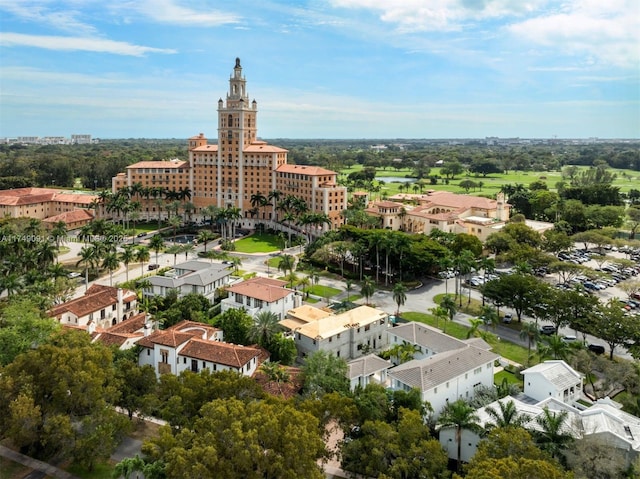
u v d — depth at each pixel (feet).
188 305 437.17
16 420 222.69
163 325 415.23
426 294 549.54
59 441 232.32
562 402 283.59
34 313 324.19
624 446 238.07
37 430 235.40
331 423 287.07
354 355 392.68
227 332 378.32
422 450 224.74
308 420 219.20
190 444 204.13
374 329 408.05
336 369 304.09
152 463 205.57
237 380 252.21
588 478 220.23
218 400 221.87
